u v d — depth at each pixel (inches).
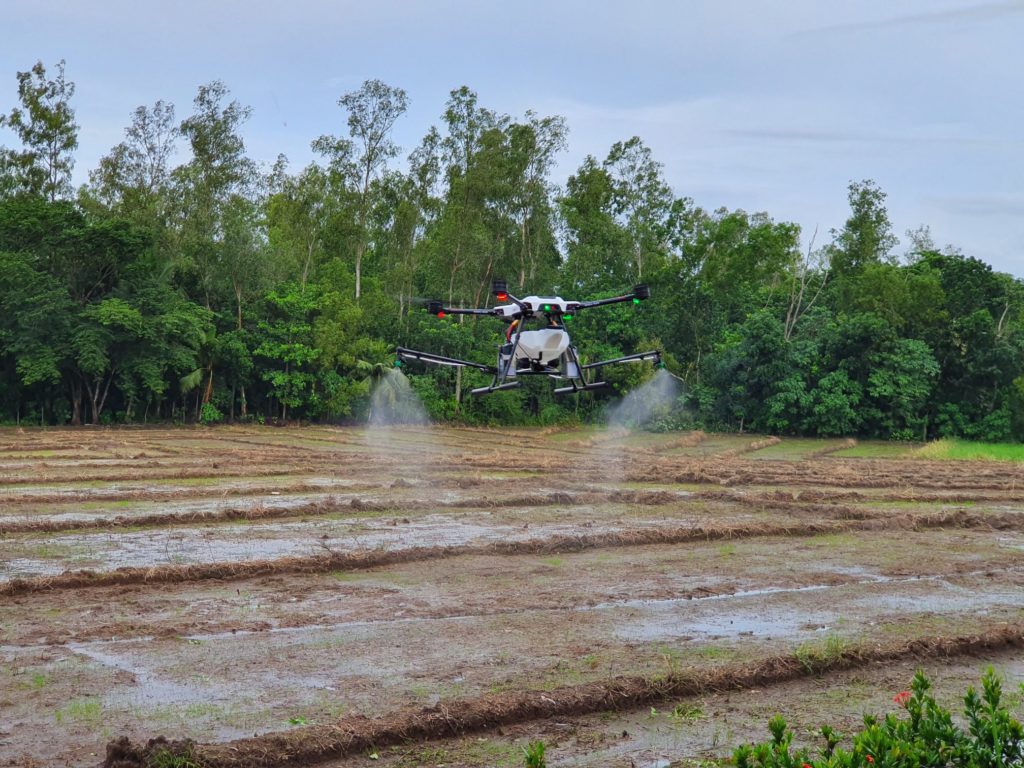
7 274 1811.0
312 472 1144.2
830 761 201.2
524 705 333.1
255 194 2253.9
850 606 513.7
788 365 2174.0
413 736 310.3
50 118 2102.6
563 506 890.1
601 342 2406.5
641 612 488.7
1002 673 401.4
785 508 902.4
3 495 874.8
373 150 2364.7
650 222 2721.5
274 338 2174.0
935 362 2162.9
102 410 2102.6
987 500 1029.2
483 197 2386.8
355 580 558.3
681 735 321.4
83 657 393.7
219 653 402.3
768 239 2361.0
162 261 2137.1
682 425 2215.8
